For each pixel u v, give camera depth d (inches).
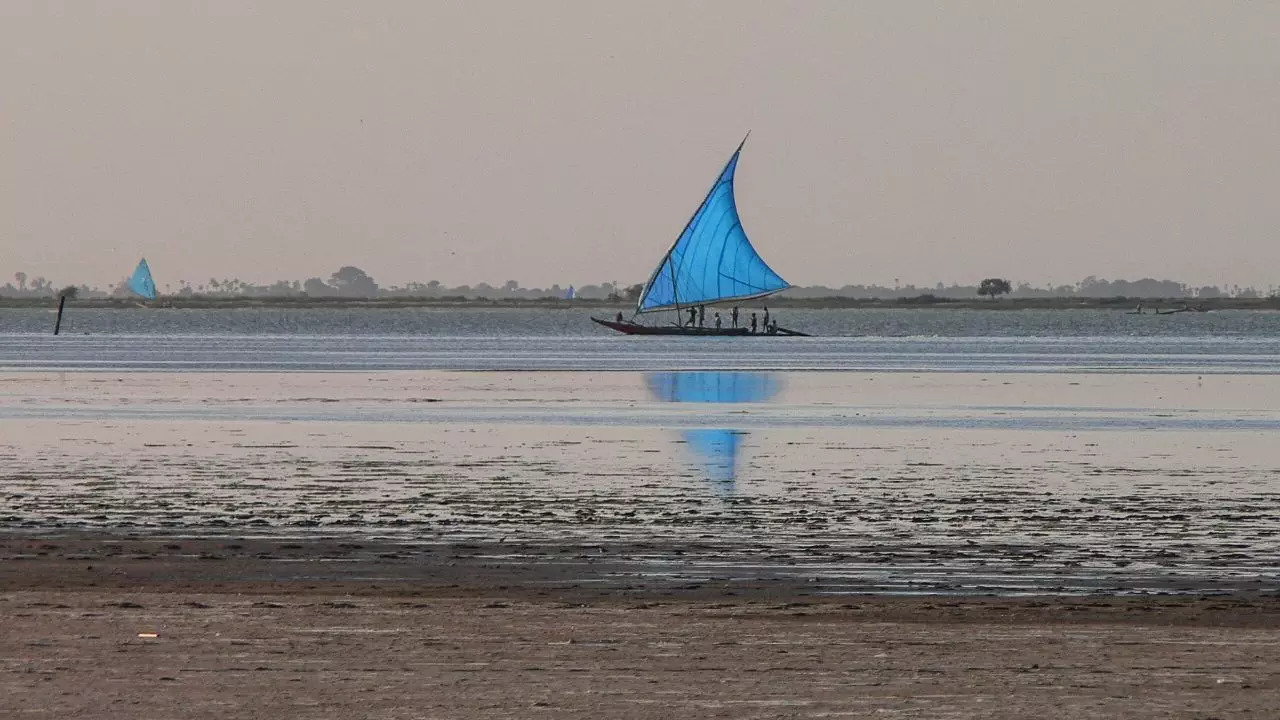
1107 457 5349.4
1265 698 1766.7
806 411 7736.2
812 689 1812.3
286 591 2655.0
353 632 2156.7
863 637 2144.4
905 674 1897.1
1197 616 2418.8
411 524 3599.9
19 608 2332.7
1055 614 2433.6
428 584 2768.2
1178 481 4569.4
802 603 2534.5
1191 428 6688.0
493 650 2034.9
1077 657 2006.6
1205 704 1738.4
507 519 3695.9
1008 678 1875.0
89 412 7509.8
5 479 4530.0
